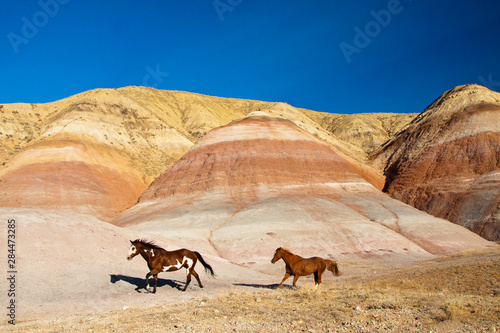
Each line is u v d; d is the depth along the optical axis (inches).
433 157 3705.7
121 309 631.8
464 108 4165.8
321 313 508.4
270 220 2162.9
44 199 3366.1
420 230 2268.7
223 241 1950.1
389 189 3715.6
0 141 4446.4
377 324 437.1
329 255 1883.6
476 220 2751.0
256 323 467.2
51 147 3956.7
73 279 764.0
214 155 3208.7
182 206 2655.0
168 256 780.6
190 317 518.6
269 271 1512.1
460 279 804.6
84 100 5231.3
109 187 3873.0
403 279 890.7
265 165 3021.7
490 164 3270.2
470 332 390.6
